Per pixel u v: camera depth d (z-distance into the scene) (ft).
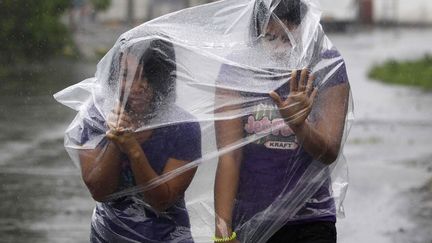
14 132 81.20
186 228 26.27
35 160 67.82
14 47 130.31
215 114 26.32
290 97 26.27
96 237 27.04
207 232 26.37
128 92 25.54
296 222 27.04
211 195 26.40
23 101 100.37
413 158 69.77
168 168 25.64
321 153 26.66
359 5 260.01
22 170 63.93
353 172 63.98
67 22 159.84
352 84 134.21
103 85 26.30
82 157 25.99
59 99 27.07
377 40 222.69
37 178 61.31
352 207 53.16
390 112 99.76
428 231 48.03
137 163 25.25
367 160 68.85
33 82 113.60
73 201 54.80
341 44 209.46
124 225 26.16
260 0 27.12
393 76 143.84
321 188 27.02
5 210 52.31
